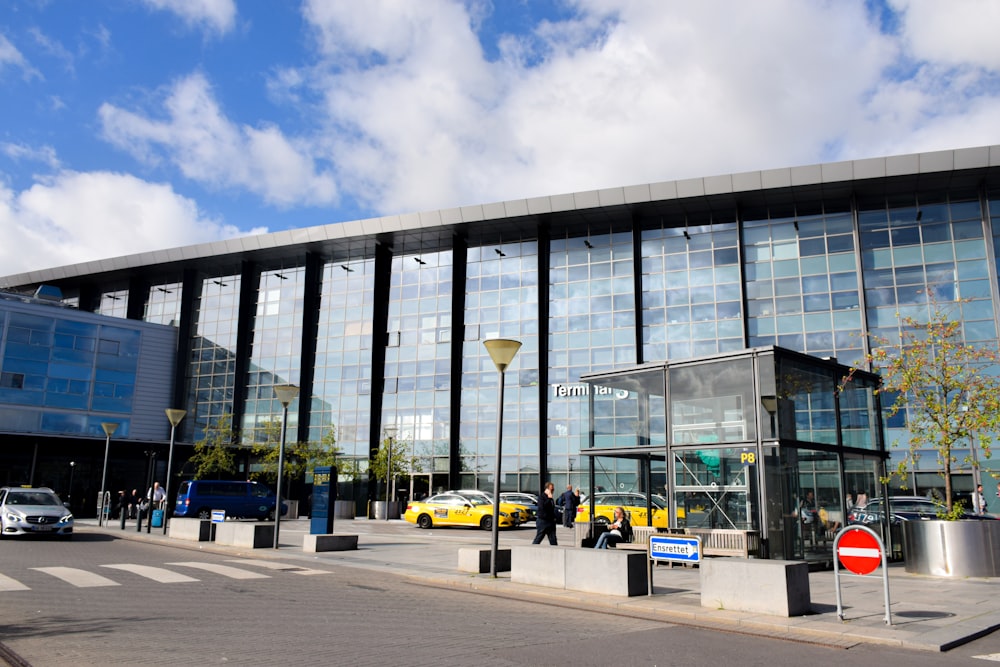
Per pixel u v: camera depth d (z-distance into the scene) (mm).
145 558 17219
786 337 39344
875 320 37812
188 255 54781
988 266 36188
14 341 48688
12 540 21531
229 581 13328
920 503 25891
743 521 16266
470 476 45562
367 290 51719
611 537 15328
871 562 9844
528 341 45656
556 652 7867
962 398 16812
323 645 7930
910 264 37719
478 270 48344
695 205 41594
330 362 51719
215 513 24562
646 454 20094
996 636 9281
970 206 37312
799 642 8797
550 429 44000
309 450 47125
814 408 17281
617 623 9898
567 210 43125
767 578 10359
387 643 8141
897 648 8523
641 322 42969
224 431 48812
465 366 47281
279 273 55312
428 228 47094
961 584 13953
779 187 38406
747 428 16312
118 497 42844
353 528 33125
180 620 9266
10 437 38500
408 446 47344
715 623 9984
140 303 60594
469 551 15406
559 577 12883
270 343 54281
